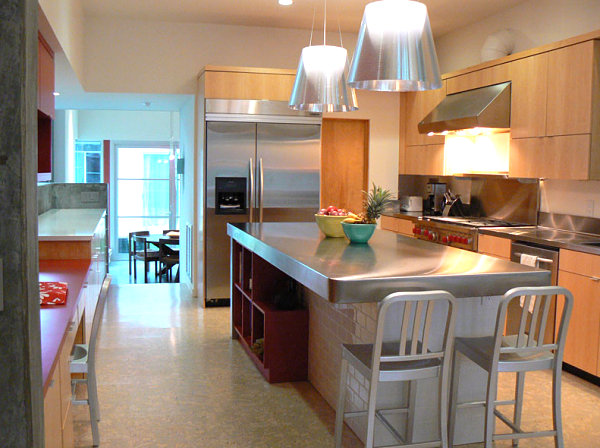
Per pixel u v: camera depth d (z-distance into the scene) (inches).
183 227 307.9
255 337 177.9
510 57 203.2
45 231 178.7
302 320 159.0
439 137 242.5
